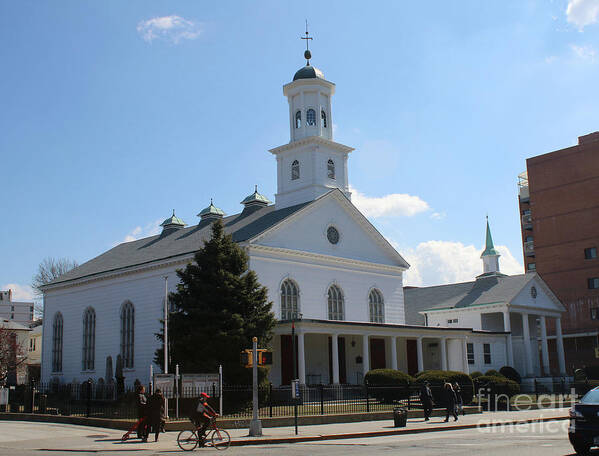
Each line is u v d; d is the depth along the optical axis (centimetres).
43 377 5922
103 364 5278
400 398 3769
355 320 4978
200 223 5850
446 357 5166
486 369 5372
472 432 2533
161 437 2427
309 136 5150
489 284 6144
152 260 4938
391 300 5350
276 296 4422
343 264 4978
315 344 4597
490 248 6700
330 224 4981
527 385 5325
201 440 2092
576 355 8512
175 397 2898
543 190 9294
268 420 2794
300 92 5316
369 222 5234
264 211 5300
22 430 2731
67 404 4228
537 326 6488
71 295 5809
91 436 2473
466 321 5944
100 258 6259
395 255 5453
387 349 5122
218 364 3381
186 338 3450
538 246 9200
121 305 5222
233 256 3722
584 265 8688
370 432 2486
